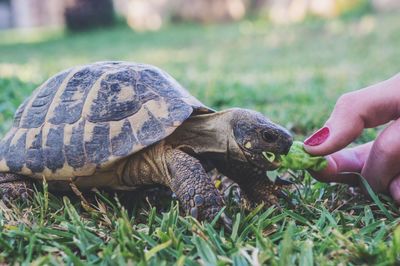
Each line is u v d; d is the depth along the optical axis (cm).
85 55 176
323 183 38
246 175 35
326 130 33
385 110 33
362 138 55
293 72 125
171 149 33
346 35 198
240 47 195
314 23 231
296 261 26
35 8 406
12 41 263
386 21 212
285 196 36
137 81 35
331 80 108
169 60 160
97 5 292
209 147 34
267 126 32
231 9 298
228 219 30
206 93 84
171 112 33
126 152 33
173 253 27
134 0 316
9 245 28
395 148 33
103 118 34
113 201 36
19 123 38
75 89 36
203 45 206
